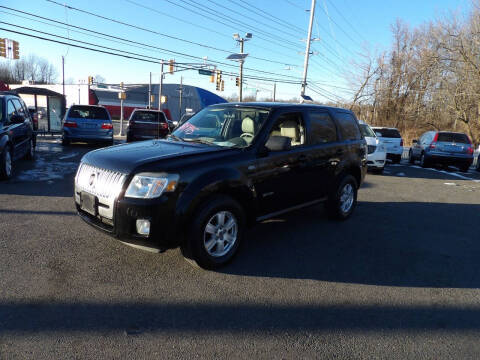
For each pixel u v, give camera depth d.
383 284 3.78
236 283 3.61
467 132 35.44
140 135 14.84
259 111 4.66
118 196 3.40
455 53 32.94
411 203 7.83
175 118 67.94
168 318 2.93
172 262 4.00
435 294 3.61
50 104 20.78
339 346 2.69
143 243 3.38
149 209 3.31
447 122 41.22
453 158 14.32
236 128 4.55
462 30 32.41
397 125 47.09
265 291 3.48
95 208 3.62
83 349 2.49
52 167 9.59
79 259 3.94
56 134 21.05
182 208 3.43
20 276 3.47
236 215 3.96
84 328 2.73
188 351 2.54
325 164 5.32
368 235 5.35
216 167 3.75
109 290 3.32
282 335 2.79
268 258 4.29
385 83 47.00
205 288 3.47
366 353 2.62
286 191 4.66
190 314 3.01
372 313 3.18
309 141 5.07
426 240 5.27
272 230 5.37
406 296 3.54
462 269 4.29
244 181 3.98
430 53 37.41
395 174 12.75
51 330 2.68
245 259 4.21
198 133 4.75
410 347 2.71
